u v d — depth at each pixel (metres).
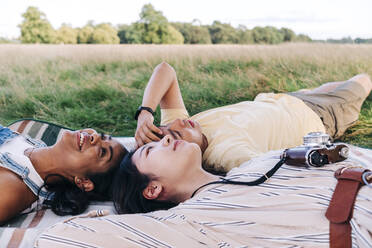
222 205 1.42
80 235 1.32
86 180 1.95
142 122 2.17
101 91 5.21
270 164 1.51
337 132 2.86
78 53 9.05
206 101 4.76
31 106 4.77
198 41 34.47
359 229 1.25
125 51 9.19
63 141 1.91
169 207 1.75
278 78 5.42
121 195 1.80
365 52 6.63
